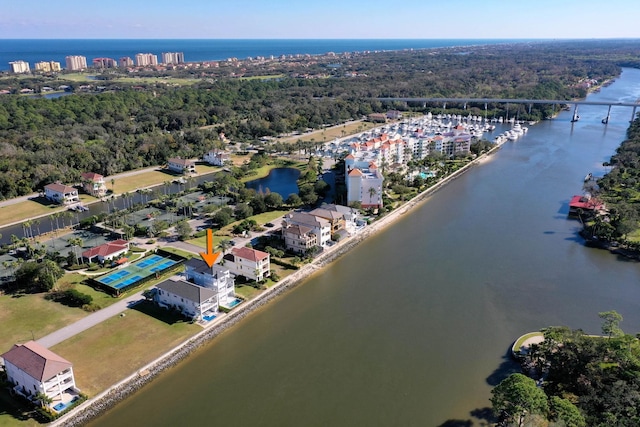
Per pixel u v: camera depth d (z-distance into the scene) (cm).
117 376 11212
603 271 16788
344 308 14450
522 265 17200
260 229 19950
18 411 10162
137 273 16088
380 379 11369
